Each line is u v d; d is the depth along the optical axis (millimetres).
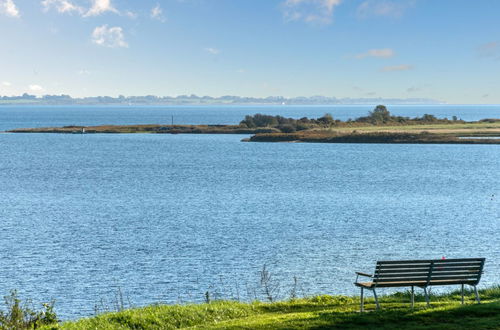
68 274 38031
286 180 104250
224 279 36344
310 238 50625
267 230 54938
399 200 78812
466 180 104438
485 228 55906
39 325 17750
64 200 78562
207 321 17312
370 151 172875
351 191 88875
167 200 78500
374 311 16750
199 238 50688
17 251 45312
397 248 46062
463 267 17531
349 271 38281
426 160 144125
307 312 17656
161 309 18094
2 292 33562
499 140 191375
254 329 15266
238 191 88625
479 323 15180
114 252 44844
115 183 99312
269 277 34812
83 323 17016
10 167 126938
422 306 17844
